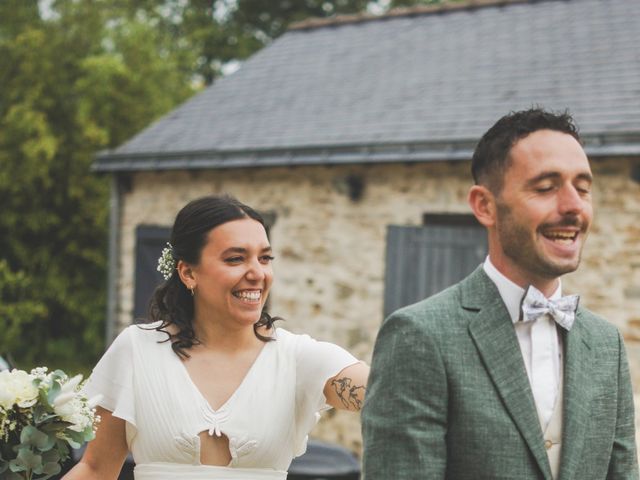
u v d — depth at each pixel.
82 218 12.77
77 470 2.72
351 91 9.55
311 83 10.17
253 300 2.64
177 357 2.69
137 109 13.20
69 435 2.48
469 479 1.89
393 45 10.51
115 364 2.69
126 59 13.41
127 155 9.61
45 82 12.58
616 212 7.08
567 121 1.98
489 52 9.38
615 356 2.10
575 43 8.90
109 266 10.06
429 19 10.88
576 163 1.92
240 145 9.01
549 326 2.03
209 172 9.34
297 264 8.66
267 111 9.78
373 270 8.21
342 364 2.68
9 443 2.45
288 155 8.44
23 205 12.52
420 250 7.76
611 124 7.09
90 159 12.61
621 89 7.68
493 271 2.05
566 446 1.93
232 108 10.17
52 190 12.69
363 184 8.30
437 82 9.05
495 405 1.91
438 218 8.06
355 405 2.64
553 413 1.97
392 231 7.89
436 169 7.89
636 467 2.07
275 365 2.71
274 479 2.67
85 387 2.70
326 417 8.29
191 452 2.58
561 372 2.01
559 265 1.92
